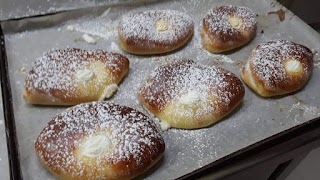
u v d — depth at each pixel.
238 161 0.24
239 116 0.29
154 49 0.34
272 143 0.25
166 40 0.34
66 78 0.29
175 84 0.29
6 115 0.27
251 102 0.30
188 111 0.28
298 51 0.32
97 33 0.36
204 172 0.24
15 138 0.26
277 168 0.29
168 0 0.39
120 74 0.31
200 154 0.26
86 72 0.30
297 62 0.31
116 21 0.37
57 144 0.25
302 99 0.31
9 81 0.30
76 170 0.24
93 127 0.25
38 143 0.25
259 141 0.26
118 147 0.24
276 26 0.37
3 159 0.26
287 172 0.30
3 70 0.30
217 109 0.28
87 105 0.27
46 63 0.30
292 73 0.31
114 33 0.36
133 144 0.25
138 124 0.26
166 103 0.28
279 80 0.30
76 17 0.36
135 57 0.34
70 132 0.25
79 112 0.27
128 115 0.26
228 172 0.24
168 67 0.31
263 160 0.25
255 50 0.33
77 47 0.34
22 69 0.32
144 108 0.30
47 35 0.35
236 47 0.35
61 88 0.29
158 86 0.29
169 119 0.28
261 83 0.30
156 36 0.34
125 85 0.31
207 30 0.34
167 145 0.27
